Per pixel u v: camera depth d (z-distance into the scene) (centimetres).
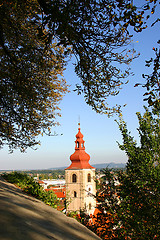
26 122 1479
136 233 958
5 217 438
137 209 986
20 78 1274
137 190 989
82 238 585
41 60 1170
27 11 1041
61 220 727
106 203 1071
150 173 993
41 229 465
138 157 1059
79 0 711
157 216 941
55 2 694
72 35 762
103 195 1120
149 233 937
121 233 963
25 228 421
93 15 778
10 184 1180
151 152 1068
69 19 714
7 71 1342
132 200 1009
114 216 1011
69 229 629
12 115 1467
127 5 642
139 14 648
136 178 1019
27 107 1448
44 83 1394
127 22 663
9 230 380
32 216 555
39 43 1248
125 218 980
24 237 375
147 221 960
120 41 849
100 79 972
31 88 1331
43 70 1284
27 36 1191
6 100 1417
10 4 868
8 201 612
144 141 1105
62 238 470
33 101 1375
